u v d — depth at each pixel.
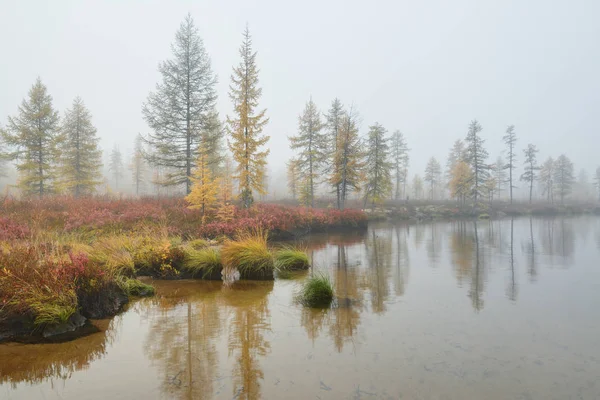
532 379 3.77
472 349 4.59
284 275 9.48
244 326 5.44
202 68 25.27
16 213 13.75
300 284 8.40
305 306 6.56
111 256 8.49
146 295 7.22
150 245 9.62
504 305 6.71
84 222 13.62
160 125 24.47
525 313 6.21
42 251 7.25
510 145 58.75
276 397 3.31
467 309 6.44
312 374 3.82
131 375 3.79
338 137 31.19
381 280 8.95
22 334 4.83
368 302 6.90
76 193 29.47
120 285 6.96
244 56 21.61
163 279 8.79
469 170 50.47
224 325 5.48
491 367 4.05
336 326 5.47
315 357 4.29
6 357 4.21
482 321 5.76
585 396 3.41
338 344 4.73
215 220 16.69
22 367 3.97
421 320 5.79
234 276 9.27
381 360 4.21
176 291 7.66
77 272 5.95
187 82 24.84
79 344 4.67
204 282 8.57
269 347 4.61
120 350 4.48
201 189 15.58
